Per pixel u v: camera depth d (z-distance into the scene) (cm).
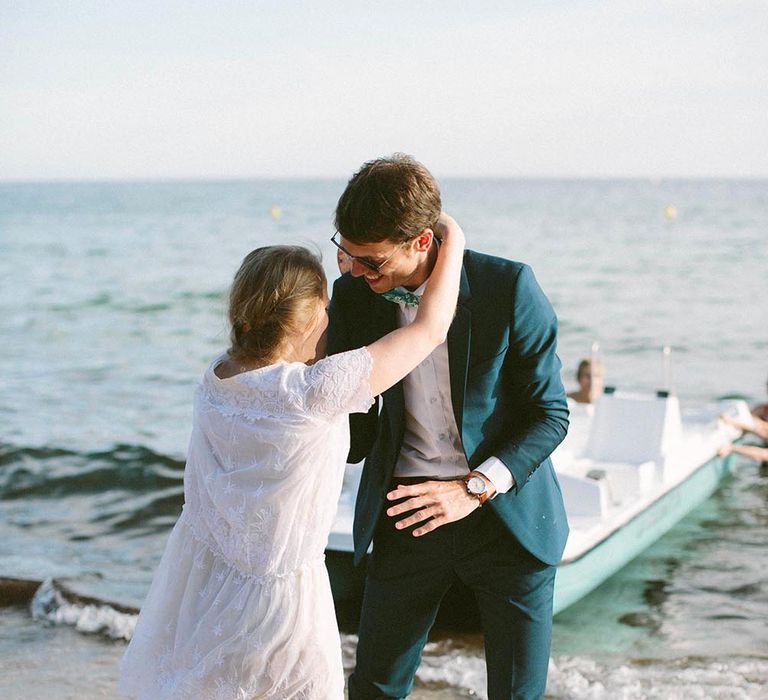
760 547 587
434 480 262
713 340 1662
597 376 801
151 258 3647
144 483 754
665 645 452
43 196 13350
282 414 215
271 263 225
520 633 259
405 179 226
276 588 219
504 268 250
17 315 2105
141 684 229
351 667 421
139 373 1416
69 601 486
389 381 221
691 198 10256
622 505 529
